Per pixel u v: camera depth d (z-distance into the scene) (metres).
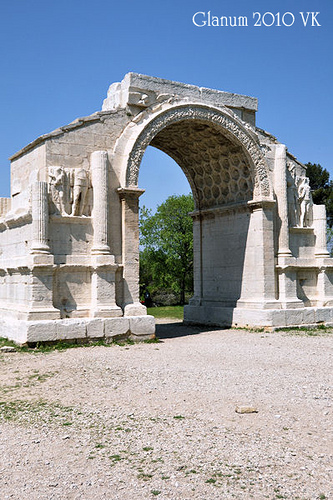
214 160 24.98
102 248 18.55
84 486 6.43
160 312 37.97
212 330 23.28
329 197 54.97
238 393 10.65
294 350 16.53
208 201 26.58
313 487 6.34
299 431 8.30
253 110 23.86
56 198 18.20
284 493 6.20
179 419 8.95
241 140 22.75
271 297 22.91
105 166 18.88
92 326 17.81
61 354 15.70
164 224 50.47
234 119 22.59
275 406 9.67
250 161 23.05
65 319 17.53
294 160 24.95
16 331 17.44
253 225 23.39
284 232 23.47
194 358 15.09
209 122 22.00
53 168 18.20
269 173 23.62
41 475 6.77
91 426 8.66
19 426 8.79
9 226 20.16
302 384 11.46
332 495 6.14
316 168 58.53
